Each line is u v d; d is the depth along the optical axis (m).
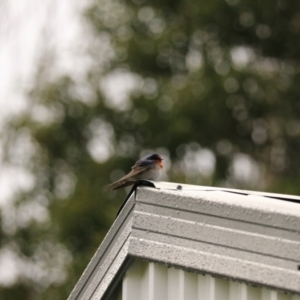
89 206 24.75
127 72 26.78
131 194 4.99
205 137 26.05
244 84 26.23
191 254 4.56
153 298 4.81
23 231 26.44
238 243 4.34
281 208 4.38
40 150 26.59
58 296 24.97
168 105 25.70
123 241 4.98
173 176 25.72
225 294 4.51
